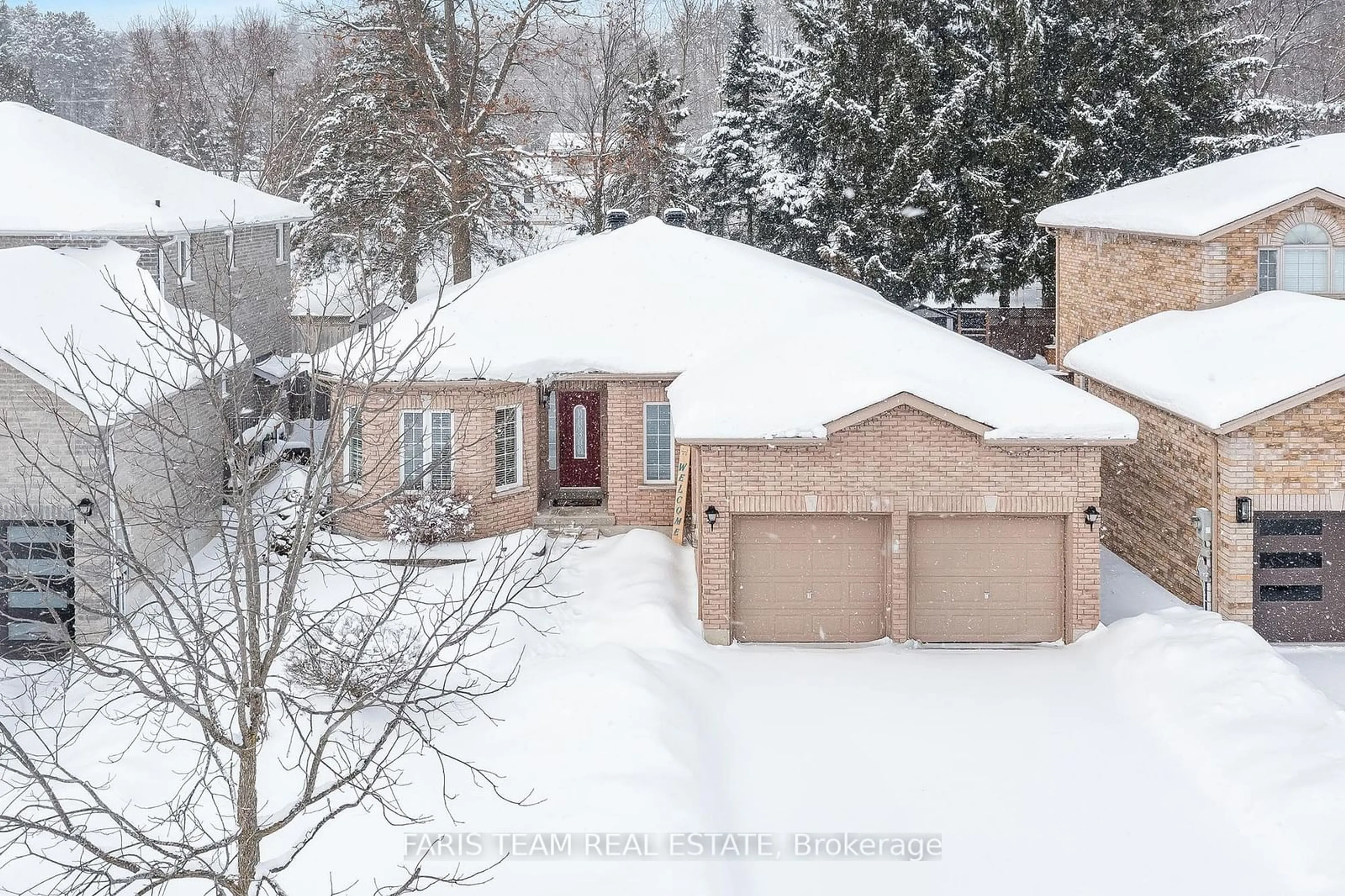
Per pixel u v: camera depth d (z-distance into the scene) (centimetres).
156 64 7450
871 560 2016
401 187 4044
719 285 2677
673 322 2566
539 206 6028
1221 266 2489
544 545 2402
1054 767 1558
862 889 1298
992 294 4844
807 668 1906
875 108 4388
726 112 5012
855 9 4356
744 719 1711
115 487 1029
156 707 1112
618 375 2452
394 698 1593
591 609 2064
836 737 1652
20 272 2256
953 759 1585
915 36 4372
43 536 1939
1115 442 1919
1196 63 4181
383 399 2369
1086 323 3150
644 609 2002
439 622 1072
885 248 4406
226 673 928
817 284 2730
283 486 1159
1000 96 4225
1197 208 2573
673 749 1514
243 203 3512
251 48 6931
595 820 1365
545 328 2538
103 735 1595
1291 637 2025
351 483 1080
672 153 5006
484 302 2625
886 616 2019
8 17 10925
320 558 1130
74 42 10969
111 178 3103
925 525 2002
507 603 1107
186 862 938
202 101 7188
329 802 1095
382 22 3834
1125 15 4269
